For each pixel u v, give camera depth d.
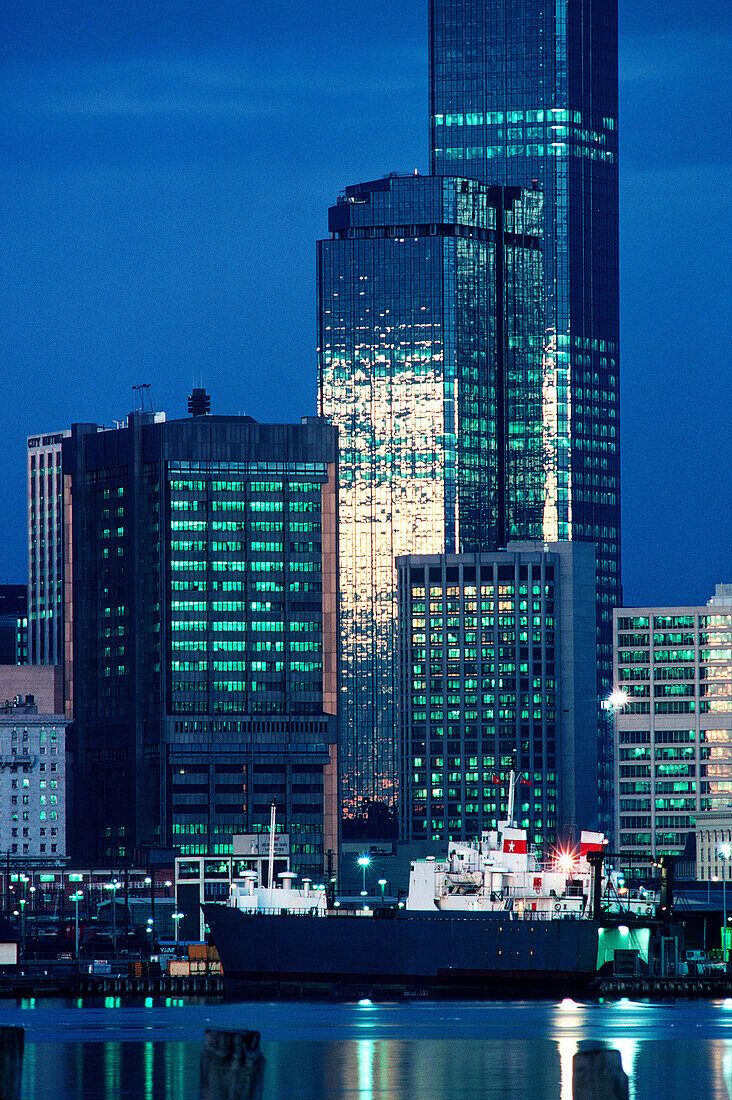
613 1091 137.88
